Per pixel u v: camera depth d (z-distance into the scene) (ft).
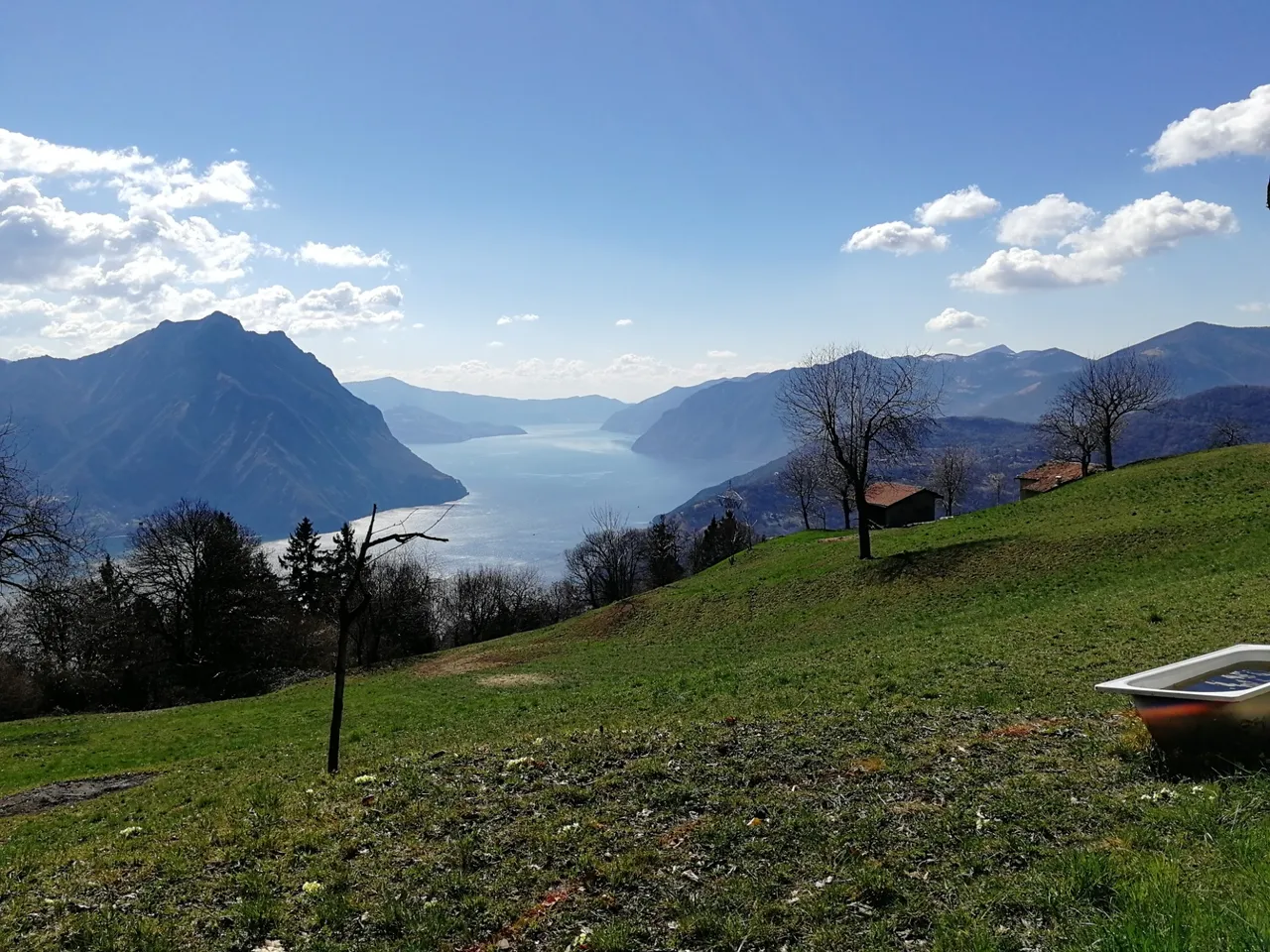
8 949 25.90
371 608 268.41
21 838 52.08
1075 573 131.44
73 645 214.28
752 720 49.44
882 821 29.19
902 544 195.21
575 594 443.73
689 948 22.33
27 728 128.57
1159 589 97.60
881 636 117.80
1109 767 32.19
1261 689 28.32
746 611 175.11
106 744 109.91
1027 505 206.90
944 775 33.42
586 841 30.25
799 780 35.09
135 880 31.30
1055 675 59.41
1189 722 29.53
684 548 491.31
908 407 184.96
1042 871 23.21
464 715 99.96
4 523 115.85
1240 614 71.77
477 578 377.09
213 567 245.24
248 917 26.50
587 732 51.31
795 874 26.00
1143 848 24.02
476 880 27.94
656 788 35.47
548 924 24.47
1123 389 303.68
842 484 301.84
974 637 86.48
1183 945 16.99
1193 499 159.63
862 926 22.22
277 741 100.99
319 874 29.73
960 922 21.27
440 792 38.60
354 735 94.32
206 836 36.11
